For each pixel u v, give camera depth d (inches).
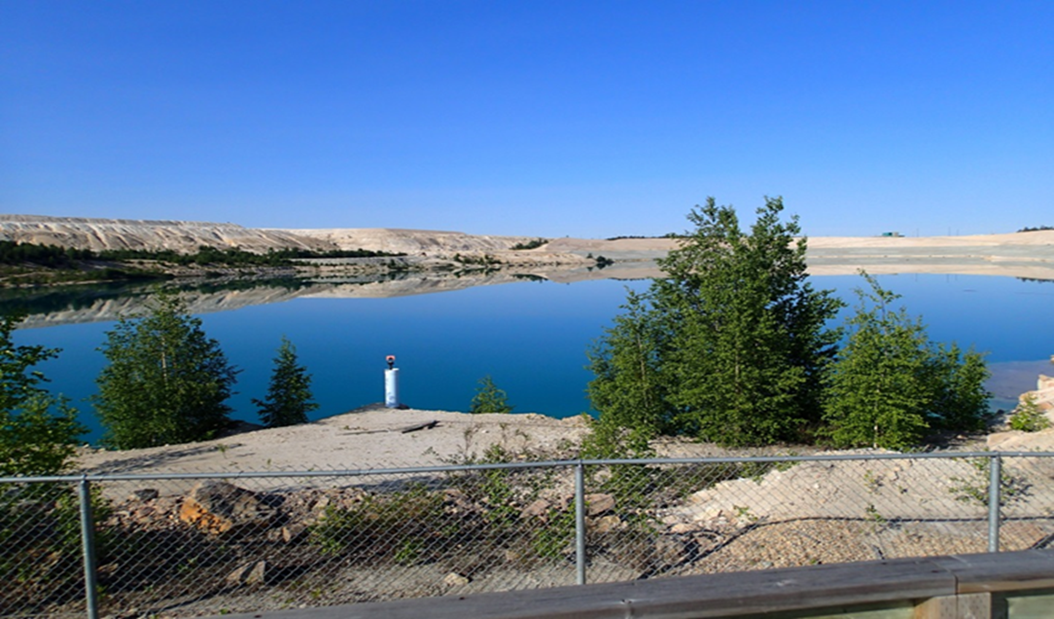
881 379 474.6
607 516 268.4
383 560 241.6
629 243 6427.2
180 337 689.0
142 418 661.3
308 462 523.2
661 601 133.1
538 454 432.5
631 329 597.6
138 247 4724.4
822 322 593.9
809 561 222.2
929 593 135.8
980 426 543.8
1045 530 238.2
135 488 391.2
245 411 919.7
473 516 279.4
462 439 594.9
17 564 212.4
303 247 6269.7
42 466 265.6
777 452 504.4
